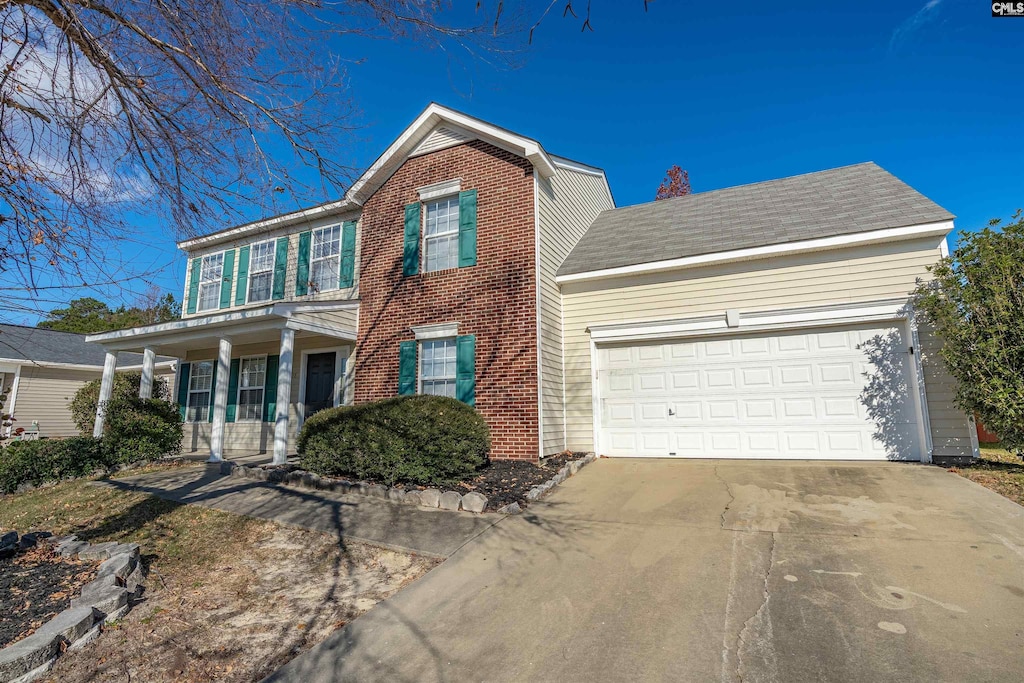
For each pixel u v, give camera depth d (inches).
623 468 358.3
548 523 248.4
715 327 389.4
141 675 142.3
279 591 196.1
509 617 165.5
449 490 293.1
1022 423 276.1
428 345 436.5
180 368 607.2
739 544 208.5
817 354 364.5
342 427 330.6
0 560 215.2
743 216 443.2
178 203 230.1
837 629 144.8
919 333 337.1
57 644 149.0
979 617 146.6
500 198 422.9
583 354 431.5
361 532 244.5
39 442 410.0
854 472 305.9
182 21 198.8
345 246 512.4
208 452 540.1
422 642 153.8
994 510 226.4
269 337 492.7
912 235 338.6
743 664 132.2
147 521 275.7
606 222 549.0
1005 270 281.0
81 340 941.8
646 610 163.0
